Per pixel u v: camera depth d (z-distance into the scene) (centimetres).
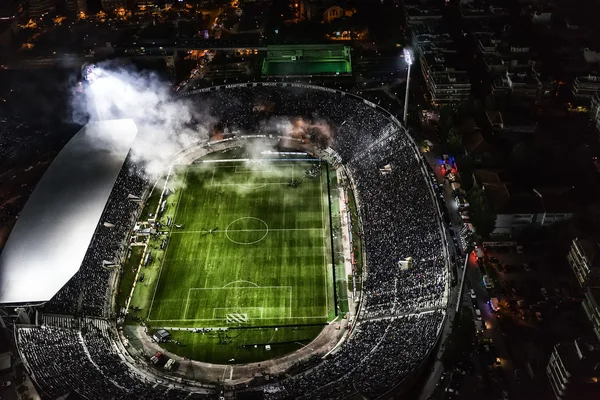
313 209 14762
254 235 14038
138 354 11394
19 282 11619
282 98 18288
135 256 13575
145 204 15100
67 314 11656
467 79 17600
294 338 11625
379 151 15850
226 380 10781
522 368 10638
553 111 17525
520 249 13175
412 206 13625
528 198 13538
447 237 12875
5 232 13762
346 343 11350
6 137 17362
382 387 9719
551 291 12256
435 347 10481
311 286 12694
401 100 18188
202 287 12738
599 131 16500
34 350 10656
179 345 11556
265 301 12388
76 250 12462
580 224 13375
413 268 12344
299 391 10112
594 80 17638
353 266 13100
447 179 14950
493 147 15575
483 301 11850
